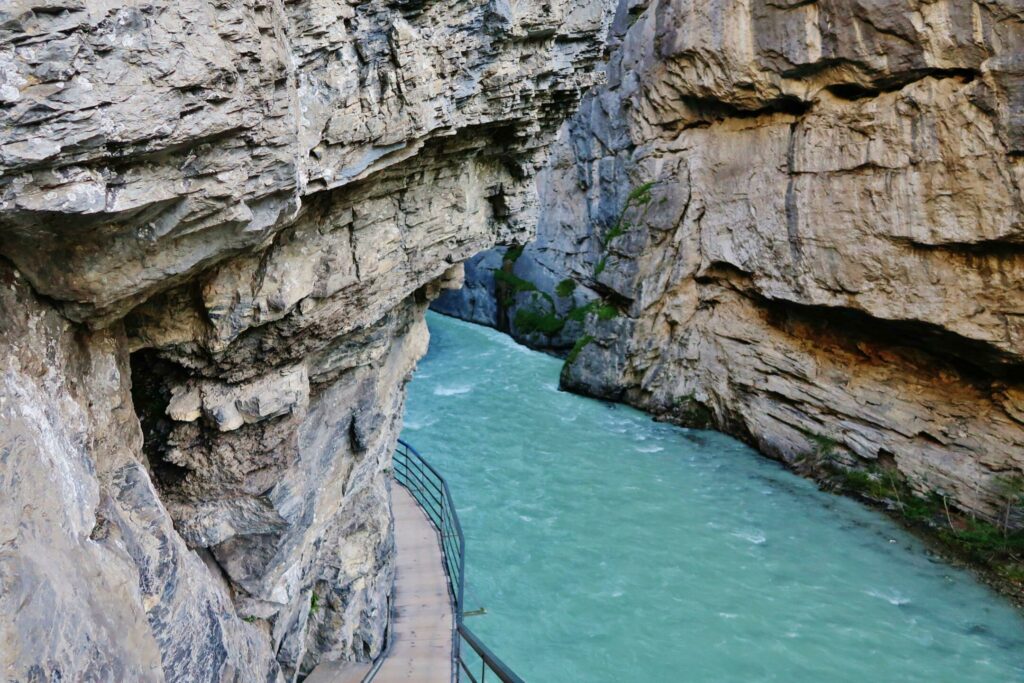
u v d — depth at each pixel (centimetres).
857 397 1627
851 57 1452
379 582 912
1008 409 1405
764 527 1473
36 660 274
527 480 1645
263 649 568
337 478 762
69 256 363
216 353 524
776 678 1078
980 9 1241
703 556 1373
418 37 547
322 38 464
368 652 866
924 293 1430
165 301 491
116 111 308
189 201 367
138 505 437
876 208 1463
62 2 281
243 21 354
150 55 317
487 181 836
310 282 550
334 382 694
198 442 562
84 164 313
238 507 593
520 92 712
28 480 311
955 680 1080
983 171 1284
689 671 1088
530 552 1370
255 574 625
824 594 1269
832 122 1533
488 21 617
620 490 1612
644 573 1317
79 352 421
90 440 398
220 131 355
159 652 379
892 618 1212
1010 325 1329
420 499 1301
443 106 605
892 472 1554
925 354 1545
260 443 580
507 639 1140
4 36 271
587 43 788
